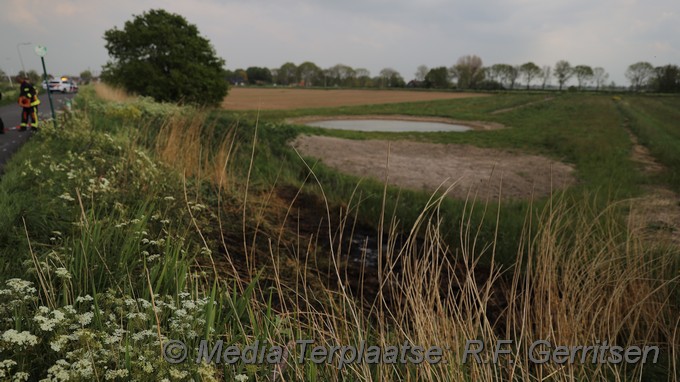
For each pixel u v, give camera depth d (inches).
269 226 254.2
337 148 641.6
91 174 225.0
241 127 525.7
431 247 119.7
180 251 172.2
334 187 370.9
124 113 525.7
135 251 155.2
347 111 1747.0
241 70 5846.5
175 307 112.8
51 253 137.6
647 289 170.9
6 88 1641.2
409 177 485.4
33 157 271.0
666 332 156.0
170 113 533.0
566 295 147.1
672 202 363.3
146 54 1210.6
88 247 142.9
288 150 509.4
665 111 1850.4
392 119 1520.7
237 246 214.4
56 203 189.5
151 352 90.8
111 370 85.6
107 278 134.1
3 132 443.2
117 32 1194.0
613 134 899.4
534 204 329.4
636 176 476.7
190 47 1223.5
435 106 2128.4
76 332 90.5
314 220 293.1
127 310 117.1
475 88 5019.7
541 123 1263.5
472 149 719.1
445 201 327.0
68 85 1702.8
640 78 4534.9
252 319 120.4
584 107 1958.7
